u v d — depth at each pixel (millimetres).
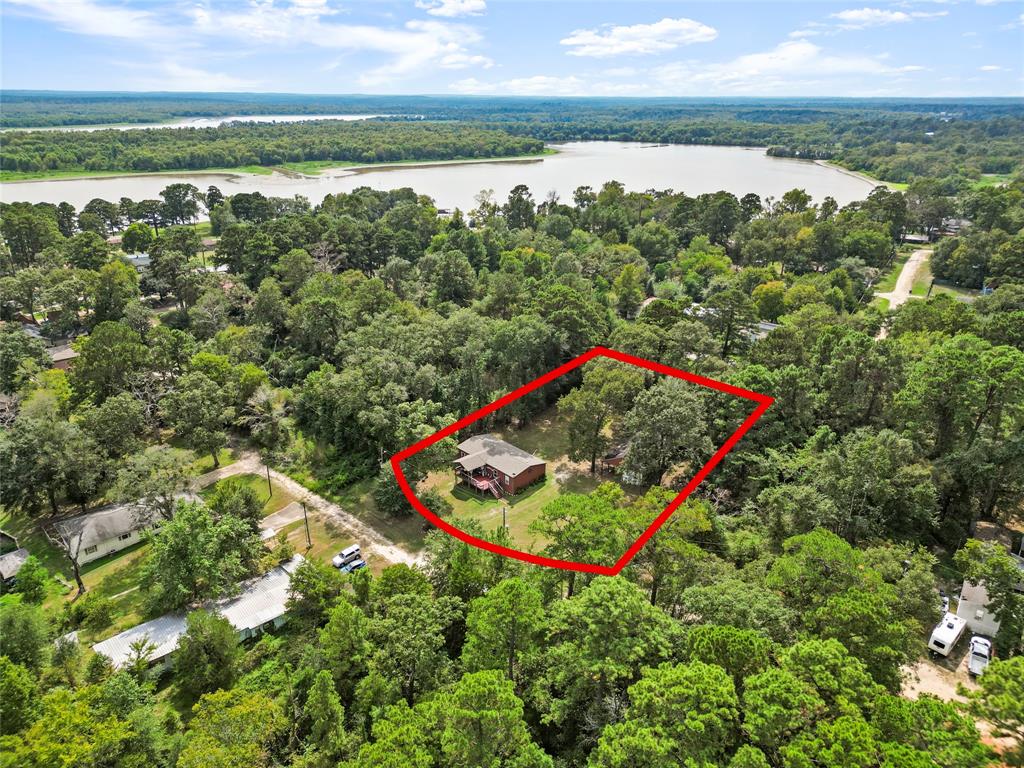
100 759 25828
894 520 42531
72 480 51156
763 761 20203
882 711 21594
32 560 42219
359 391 55312
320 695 28234
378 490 52062
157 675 35125
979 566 34062
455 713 23406
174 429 65188
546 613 32281
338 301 77500
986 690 22328
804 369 53781
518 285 87188
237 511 45688
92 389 61656
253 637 38938
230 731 26719
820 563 31125
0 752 23156
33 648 32875
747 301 74625
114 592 43344
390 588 36094
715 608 29922
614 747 22453
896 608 31578
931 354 47438
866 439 42438
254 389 65062
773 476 44719
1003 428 44438
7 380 64375
